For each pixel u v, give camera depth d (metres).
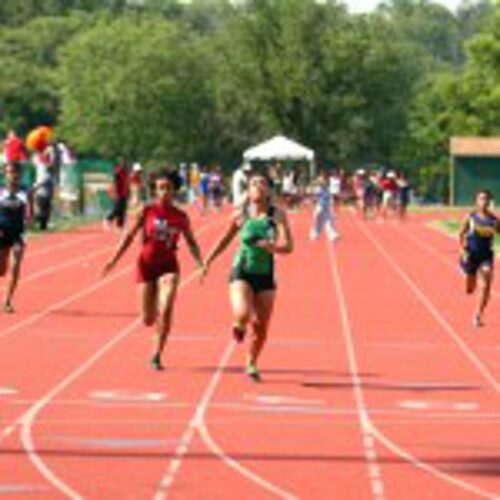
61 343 33.34
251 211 27.55
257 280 27.34
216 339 34.38
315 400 25.48
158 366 29.00
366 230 97.00
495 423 23.39
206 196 120.75
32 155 96.00
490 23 177.75
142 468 19.19
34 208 85.56
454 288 50.34
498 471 19.33
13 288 40.06
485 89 177.62
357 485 18.28
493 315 41.22
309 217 117.31
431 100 199.50
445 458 20.25
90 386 26.70
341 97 199.50
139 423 22.80
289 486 18.16
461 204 150.25
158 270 29.16
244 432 22.12
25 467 19.14
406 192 115.00
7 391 26.06
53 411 23.86
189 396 25.67
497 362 31.11
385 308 42.97
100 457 19.92
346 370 29.50
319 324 38.34
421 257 67.62
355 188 138.50
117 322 37.94
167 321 28.88
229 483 18.30
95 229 89.31
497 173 149.25
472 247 38.53
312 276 55.34
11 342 33.50
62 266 58.50
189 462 19.66
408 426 22.98
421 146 198.12
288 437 21.75
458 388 27.22
